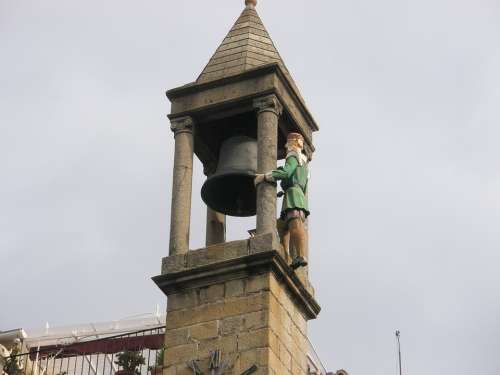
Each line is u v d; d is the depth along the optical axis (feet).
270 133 101.09
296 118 105.70
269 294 94.27
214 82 103.96
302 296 98.73
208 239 105.81
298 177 100.73
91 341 110.63
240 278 95.55
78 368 121.08
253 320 93.50
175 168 102.01
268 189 98.89
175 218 99.81
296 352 96.53
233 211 106.11
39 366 112.06
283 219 100.63
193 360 93.35
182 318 95.50
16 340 112.27
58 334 129.90
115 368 119.96
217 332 93.97
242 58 106.01
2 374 105.70
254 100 102.63
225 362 92.27
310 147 107.76
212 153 108.88
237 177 103.81
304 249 99.55
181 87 104.63
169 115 104.32
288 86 104.73
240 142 105.19
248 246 96.17
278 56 107.96
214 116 104.17
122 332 128.57
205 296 95.86
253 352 92.17
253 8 112.78
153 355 117.60
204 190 104.47
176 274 96.78
